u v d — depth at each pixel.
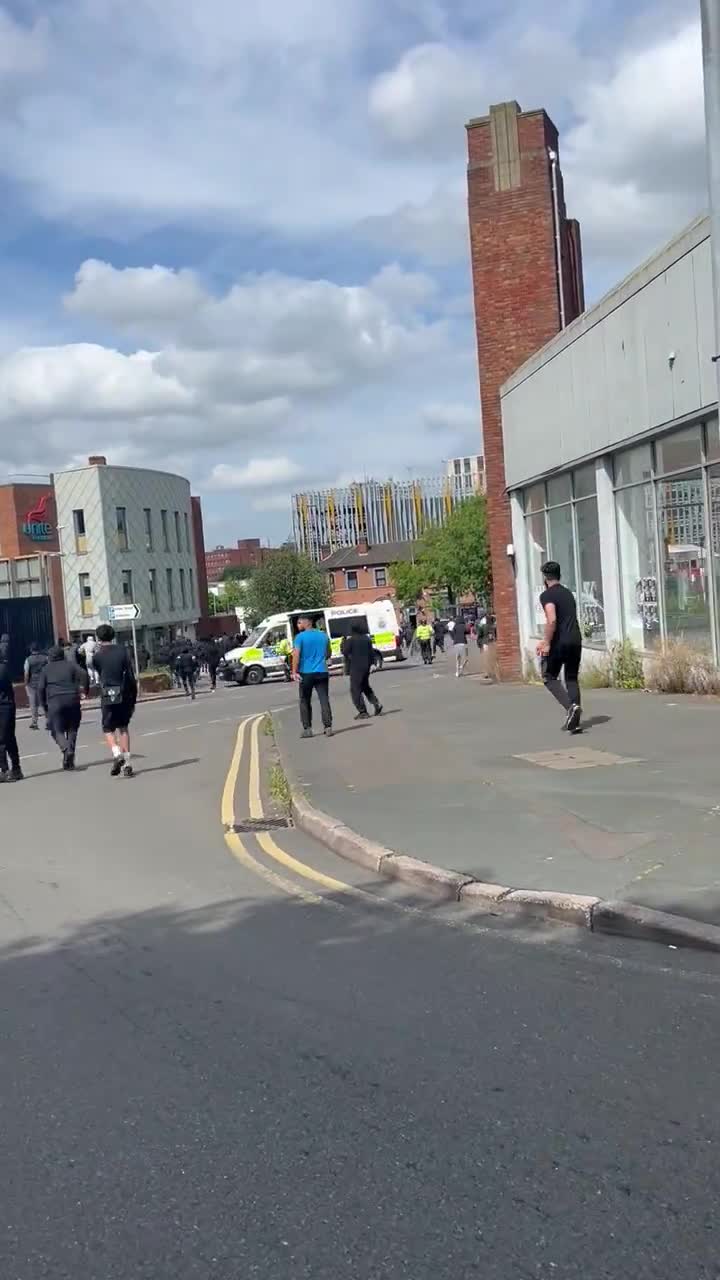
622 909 5.83
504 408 22.70
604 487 17.31
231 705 28.14
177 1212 3.38
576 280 25.23
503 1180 3.46
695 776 9.17
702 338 13.21
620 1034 4.54
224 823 10.16
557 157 23.08
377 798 9.77
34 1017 5.19
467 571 72.88
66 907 7.31
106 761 16.03
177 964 5.90
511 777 10.00
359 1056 4.49
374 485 160.88
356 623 17.28
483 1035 4.62
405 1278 2.99
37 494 59.75
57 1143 3.89
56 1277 3.08
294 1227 3.26
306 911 6.81
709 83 8.02
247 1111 4.05
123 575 59.50
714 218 8.20
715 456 13.59
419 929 6.25
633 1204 3.28
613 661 16.88
